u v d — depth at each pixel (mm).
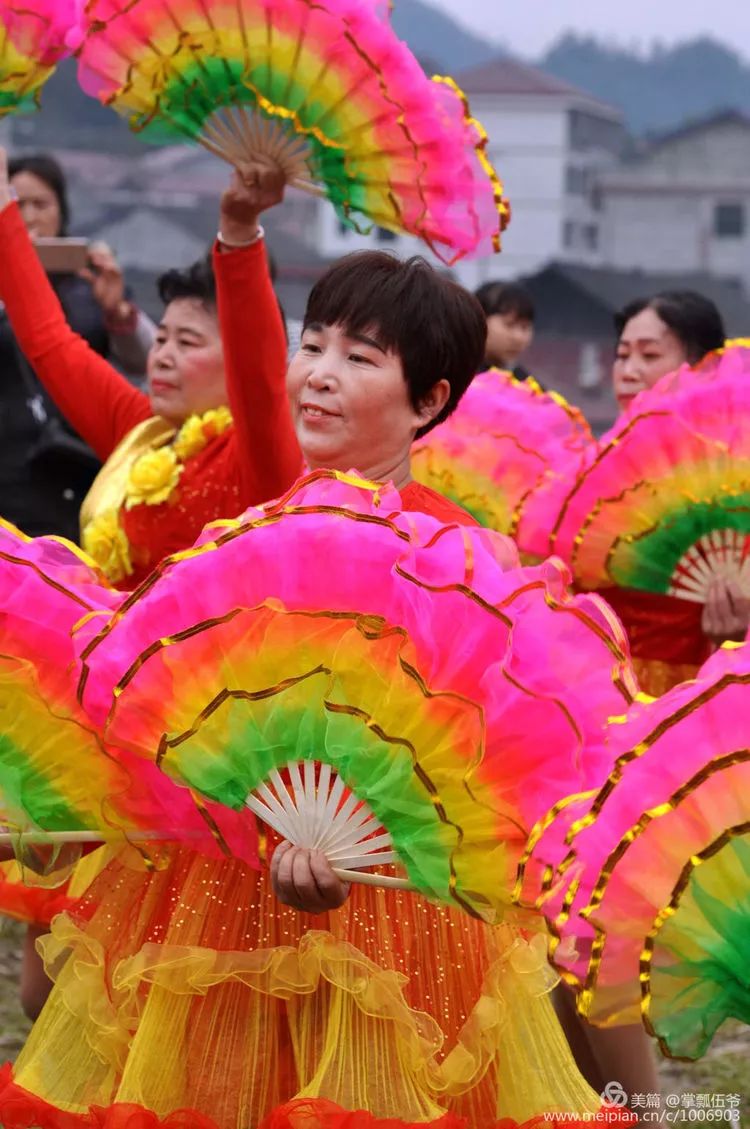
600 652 3795
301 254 66750
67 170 79375
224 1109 4125
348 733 3777
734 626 6801
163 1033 4152
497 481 7504
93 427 6461
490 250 5496
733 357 6805
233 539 3824
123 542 6043
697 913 3385
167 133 5457
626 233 78125
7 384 8727
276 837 4164
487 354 9859
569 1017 5250
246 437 5367
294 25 5047
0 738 4082
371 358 4488
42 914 5672
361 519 3768
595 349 56781
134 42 5203
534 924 3867
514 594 3777
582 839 3438
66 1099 4297
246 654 3795
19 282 6320
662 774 3385
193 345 6266
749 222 77188
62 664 4051
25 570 4062
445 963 4215
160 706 3869
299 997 4156
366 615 3719
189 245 71438
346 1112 3922
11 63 5477
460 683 3750
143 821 4121
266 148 5312
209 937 4184
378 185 5375
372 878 3910
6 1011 7949
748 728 3342
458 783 3758
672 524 6824
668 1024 3465
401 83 5152
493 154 78062
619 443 6785
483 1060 4141
